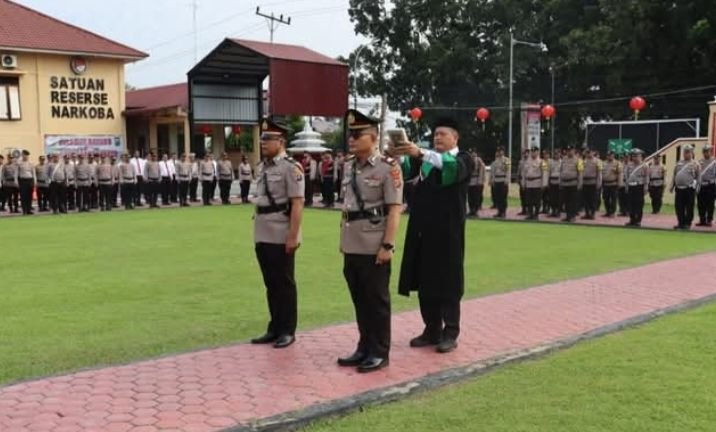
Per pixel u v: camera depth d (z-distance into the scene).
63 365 5.53
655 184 18.97
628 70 36.69
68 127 28.92
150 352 5.91
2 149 27.31
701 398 4.50
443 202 5.73
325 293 8.37
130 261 10.88
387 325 5.35
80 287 8.74
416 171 5.78
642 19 34.44
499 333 6.36
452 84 45.16
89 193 21.39
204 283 9.02
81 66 29.03
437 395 4.74
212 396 4.68
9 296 8.19
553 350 5.78
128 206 22.06
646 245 12.77
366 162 5.31
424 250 5.80
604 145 27.66
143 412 4.39
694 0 33.00
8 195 20.56
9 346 6.07
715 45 33.91
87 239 13.73
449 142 5.61
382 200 5.28
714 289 8.36
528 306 7.48
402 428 4.15
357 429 4.16
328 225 16.61
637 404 4.41
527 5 43.28
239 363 5.44
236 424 4.17
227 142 34.62
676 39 34.72
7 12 28.89
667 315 7.00
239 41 28.25
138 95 36.38
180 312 7.39
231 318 7.12
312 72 28.53
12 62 27.25
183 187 23.03
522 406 4.45
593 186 18.11
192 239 13.71
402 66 46.53
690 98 36.44
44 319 7.06
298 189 5.86
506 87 43.06
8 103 27.38
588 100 39.94
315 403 4.52
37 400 4.61
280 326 6.02
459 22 45.31
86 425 4.18
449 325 5.84
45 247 12.54
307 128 31.86
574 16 41.12
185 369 5.28
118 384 4.93
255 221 6.05
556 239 13.80
